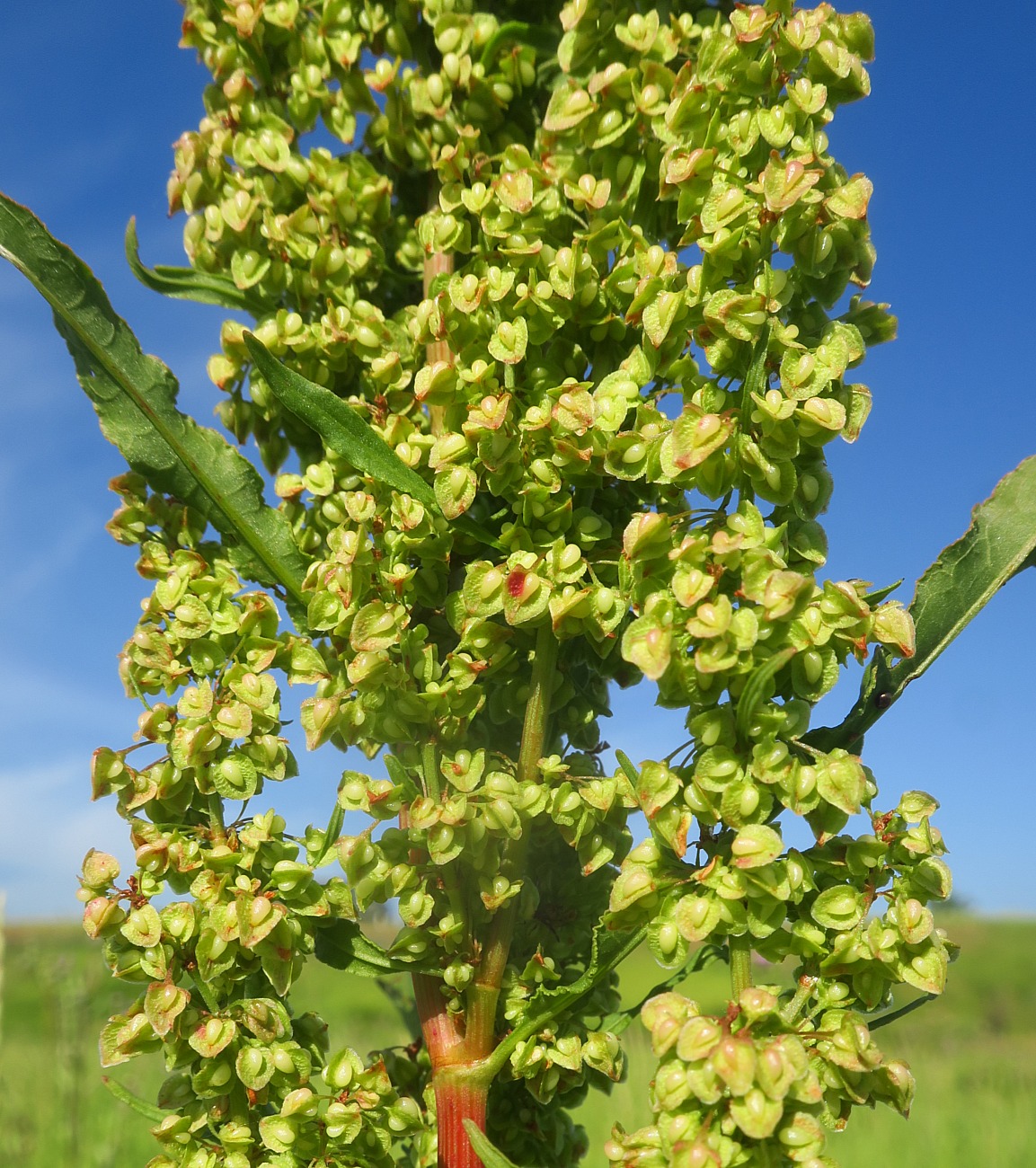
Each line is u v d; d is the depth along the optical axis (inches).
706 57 4.7
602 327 5.0
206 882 4.9
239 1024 4.9
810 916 4.5
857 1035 4.2
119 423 5.5
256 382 5.7
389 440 5.2
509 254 5.0
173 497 5.7
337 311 5.5
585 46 5.1
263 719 5.1
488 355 5.0
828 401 4.4
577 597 4.6
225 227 5.7
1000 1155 20.1
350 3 5.8
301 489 5.5
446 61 5.6
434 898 5.1
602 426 4.6
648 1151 4.1
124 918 4.9
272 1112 5.1
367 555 4.9
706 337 4.6
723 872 4.3
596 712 5.6
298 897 4.9
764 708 4.3
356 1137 4.8
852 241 4.7
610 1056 5.1
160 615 5.3
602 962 4.8
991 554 5.1
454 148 5.5
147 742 5.1
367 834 4.9
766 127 4.5
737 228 4.4
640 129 5.0
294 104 5.9
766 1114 3.9
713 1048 4.1
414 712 4.9
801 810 4.2
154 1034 4.9
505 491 4.9
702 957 5.5
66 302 5.2
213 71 6.1
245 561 5.6
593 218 4.9
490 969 5.1
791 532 4.6
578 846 5.0
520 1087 5.6
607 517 5.2
